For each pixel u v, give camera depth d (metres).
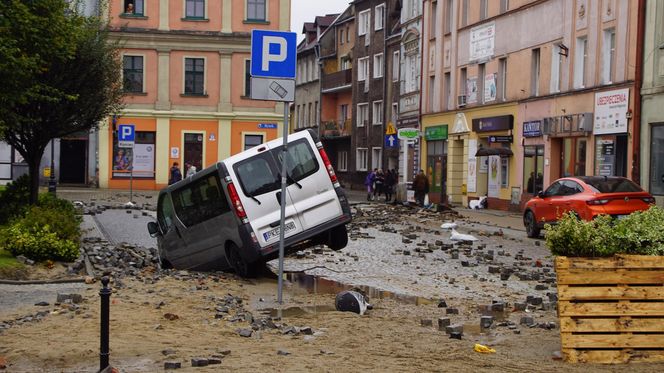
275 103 60.94
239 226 15.74
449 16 51.91
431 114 54.16
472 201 46.00
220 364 8.53
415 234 26.69
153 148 59.78
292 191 16.09
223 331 10.37
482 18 46.91
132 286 14.14
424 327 10.87
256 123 60.84
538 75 40.59
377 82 69.25
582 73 36.78
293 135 16.41
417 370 8.32
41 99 21.08
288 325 10.82
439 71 52.94
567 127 36.69
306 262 19.03
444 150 52.50
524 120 41.56
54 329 10.34
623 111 32.56
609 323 8.84
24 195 23.61
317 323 11.01
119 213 33.50
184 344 9.54
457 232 27.52
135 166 59.41
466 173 48.59
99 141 57.88
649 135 31.25
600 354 8.81
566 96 37.22
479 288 14.92
